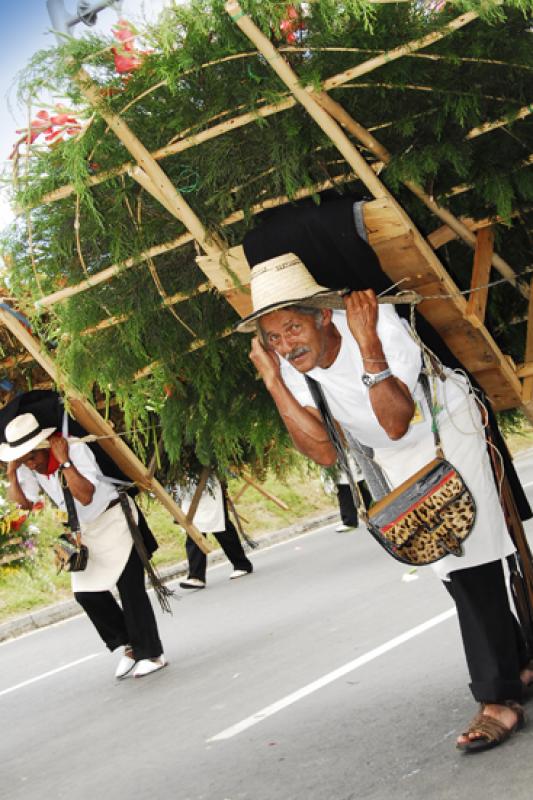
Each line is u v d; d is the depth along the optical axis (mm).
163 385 5715
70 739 6039
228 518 11953
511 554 4234
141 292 5191
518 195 4902
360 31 4227
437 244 4953
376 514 4043
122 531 7164
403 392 3854
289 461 7094
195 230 4766
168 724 5793
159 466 6750
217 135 4594
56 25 4398
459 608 4148
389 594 8234
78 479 6719
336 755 4453
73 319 5328
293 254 4082
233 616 9211
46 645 10477
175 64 4309
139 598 7273
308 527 17266
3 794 5176
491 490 4125
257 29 4129
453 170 4754
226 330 5355
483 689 4051
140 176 4648
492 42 4309
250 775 4480
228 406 5738
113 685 7379
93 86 4430
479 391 4320
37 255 5215
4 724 6992
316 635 7309
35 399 6754
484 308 4832
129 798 4582
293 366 3969
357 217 4391
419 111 4559
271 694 5891
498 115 4590
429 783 3834
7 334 6562
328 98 4359
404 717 4758
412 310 4160
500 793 3562
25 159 4770
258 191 4746
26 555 12680
